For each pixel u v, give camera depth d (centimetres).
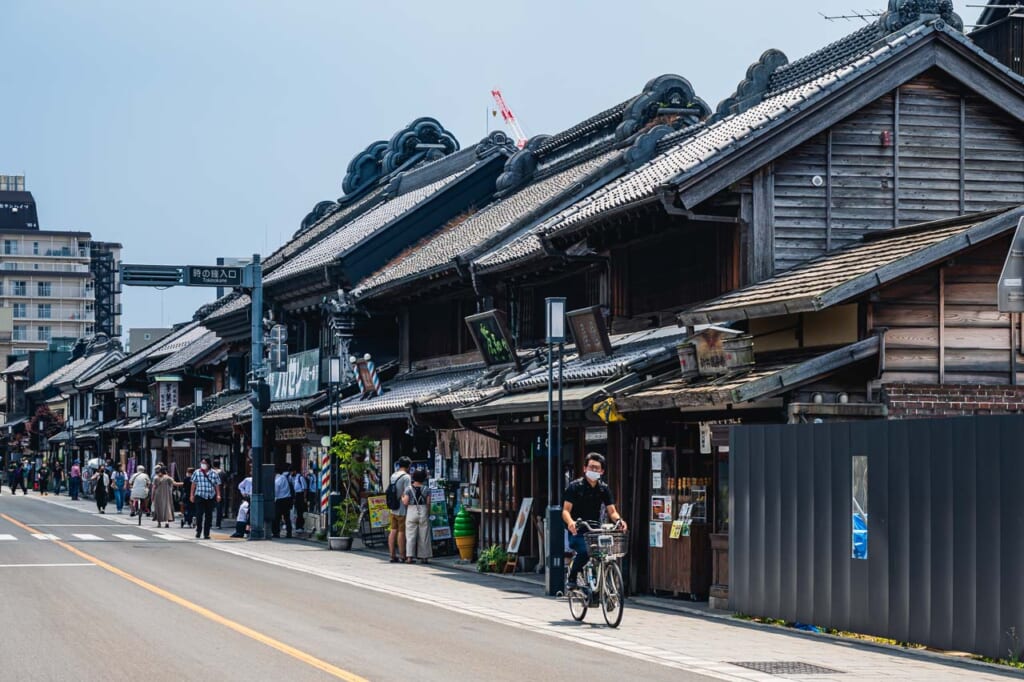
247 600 1911
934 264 1839
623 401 2019
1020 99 2306
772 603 1717
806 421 1786
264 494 3650
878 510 1529
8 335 16312
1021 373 1870
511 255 2898
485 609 1869
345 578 2383
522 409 2294
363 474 3400
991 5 2842
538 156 4053
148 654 1329
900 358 1841
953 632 1408
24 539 3438
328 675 1198
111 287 15675
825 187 2248
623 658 1374
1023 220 1656
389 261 4109
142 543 3369
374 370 3647
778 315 2003
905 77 2245
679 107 3331
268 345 4388
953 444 1420
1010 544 1335
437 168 4725
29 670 1219
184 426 5594
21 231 16900
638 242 2547
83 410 9244
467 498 2928
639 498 2109
